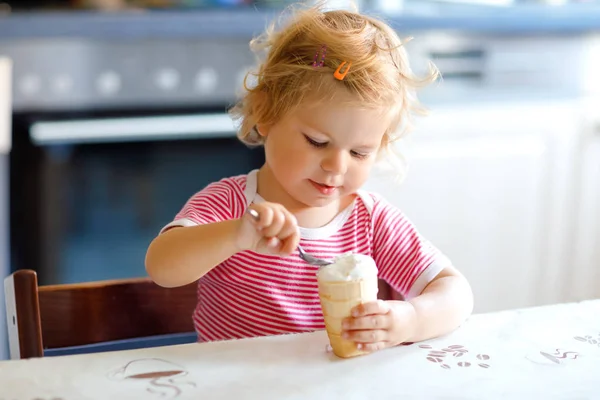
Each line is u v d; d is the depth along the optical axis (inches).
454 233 94.2
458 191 93.4
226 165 91.1
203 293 47.8
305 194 42.9
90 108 88.2
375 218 49.2
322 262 38.8
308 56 42.5
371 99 40.6
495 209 94.9
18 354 39.1
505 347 36.7
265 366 34.4
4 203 87.0
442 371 34.1
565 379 33.4
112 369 34.0
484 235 95.1
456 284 42.5
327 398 31.5
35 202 87.7
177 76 89.8
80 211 89.0
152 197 90.2
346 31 43.1
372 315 35.3
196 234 38.6
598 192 97.4
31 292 38.9
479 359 35.3
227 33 89.3
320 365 34.6
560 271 98.3
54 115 87.1
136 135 88.1
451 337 38.0
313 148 41.6
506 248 96.1
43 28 84.9
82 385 32.5
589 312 41.1
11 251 88.0
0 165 86.4
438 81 80.9
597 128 95.9
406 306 37.3
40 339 39.0
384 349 36.2
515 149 94.4
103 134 87.4
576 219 97.7
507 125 93.9
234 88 91.2
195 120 89.0
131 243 90.7
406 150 90.6
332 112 40.4
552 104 95.1
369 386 32.5
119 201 89.6
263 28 89.3
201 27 88.4
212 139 90.0
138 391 32.0
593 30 97.3
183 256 38.7
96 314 45.3
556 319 40.1
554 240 97.5
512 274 97.0
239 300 46.9
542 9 95.7
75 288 44.8
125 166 89.0
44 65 86.0
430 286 43.6
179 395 31.7
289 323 46.6
